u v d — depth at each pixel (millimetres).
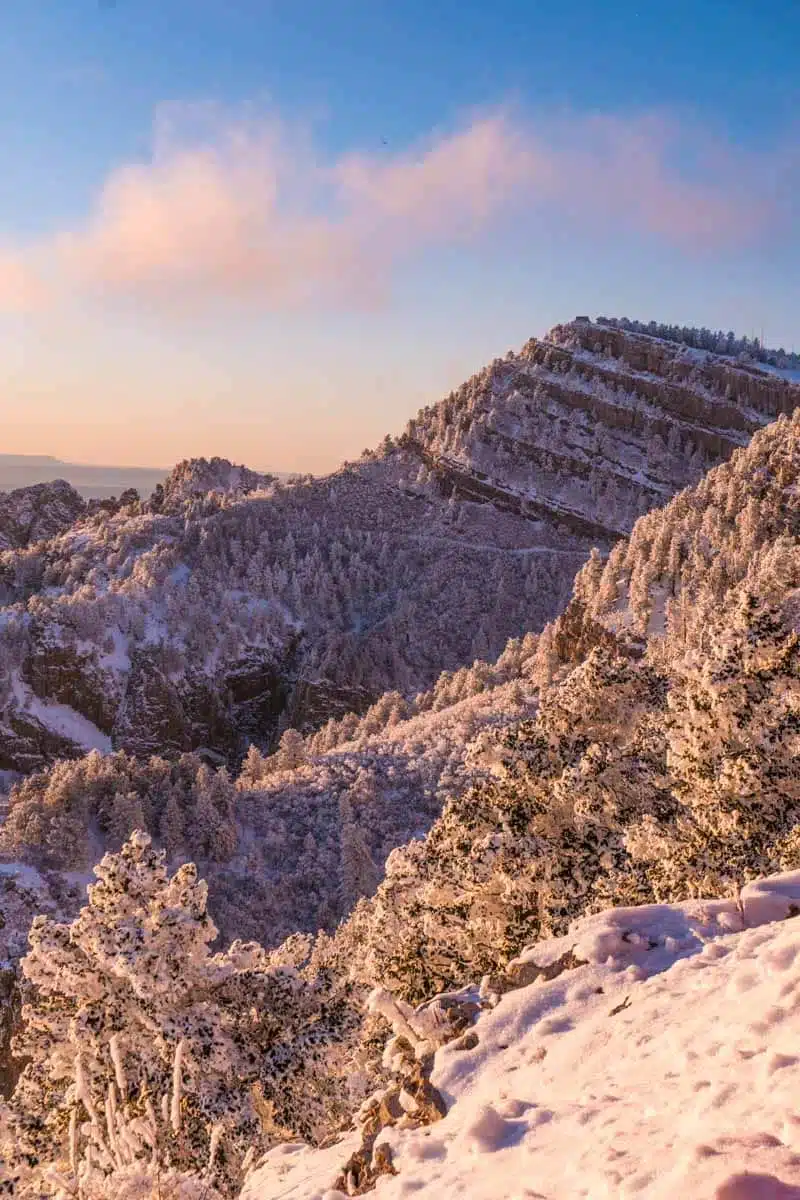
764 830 18531
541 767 23656
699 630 89938
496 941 21125
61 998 17516
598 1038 7750
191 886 17859
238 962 18312
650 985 8438
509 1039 8680
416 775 103438
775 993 6730
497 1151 6590
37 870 89750
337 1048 17531
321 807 102375
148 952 16406
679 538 127500
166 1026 15867
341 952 26969
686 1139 5207
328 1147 9508
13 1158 15844
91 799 99125
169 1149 13656
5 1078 60188
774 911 9523
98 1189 8953
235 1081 16562
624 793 22453
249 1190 9477
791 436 139625
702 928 9617
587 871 21234
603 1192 4980
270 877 94438
